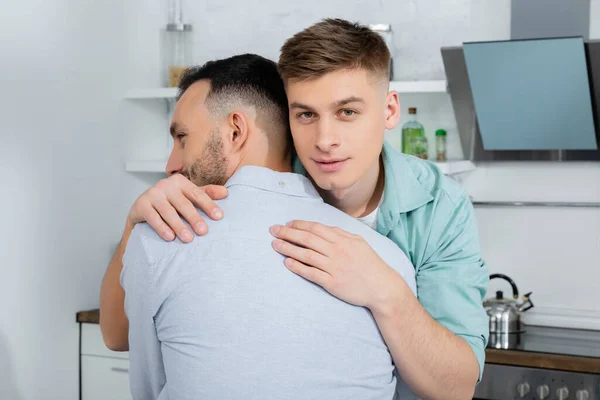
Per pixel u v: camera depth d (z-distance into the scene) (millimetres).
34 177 2797
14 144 2713
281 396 1014
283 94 1256
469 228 1401
